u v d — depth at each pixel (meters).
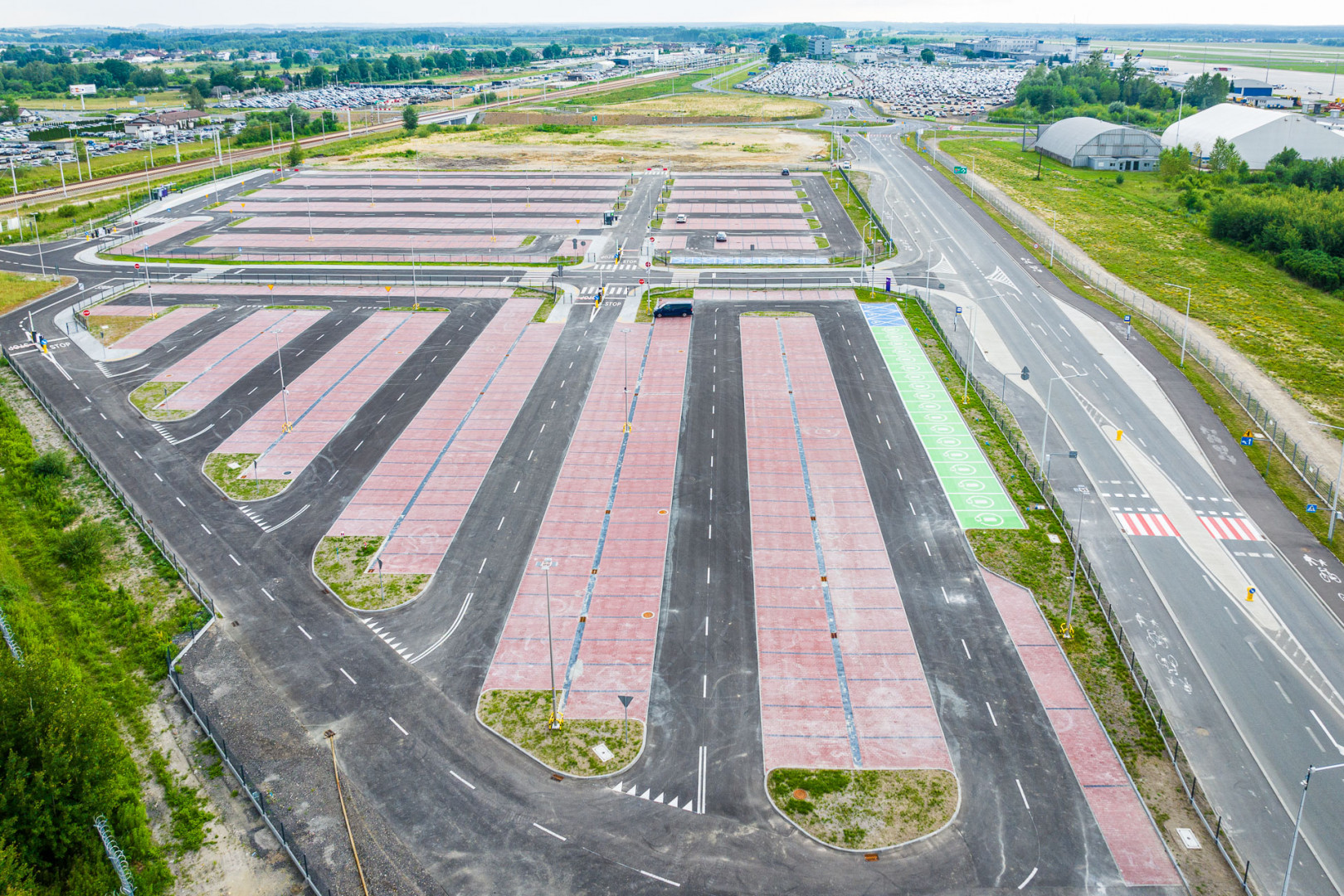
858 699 57.84
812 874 46.06
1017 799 50.59
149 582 69.81
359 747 54.16
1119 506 80.62
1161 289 138.88
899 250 160.25
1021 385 104.69
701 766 52.81
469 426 94.12
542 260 154.75
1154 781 52.06
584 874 46.16
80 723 48.31
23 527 77.19
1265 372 108.56
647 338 118.75
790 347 115.75
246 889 45.50
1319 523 78.44
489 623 64.88
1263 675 60.84
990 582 69.56
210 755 53.94
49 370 108.88
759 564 71.50
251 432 92.94
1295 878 46.25
